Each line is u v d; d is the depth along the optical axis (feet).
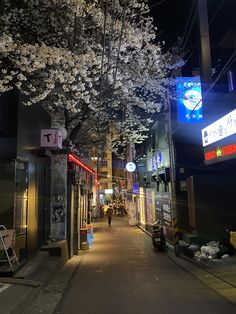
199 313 22.99
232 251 46.14
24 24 41.75
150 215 90.33
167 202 68.08
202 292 29.25
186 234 59.11
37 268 35.65
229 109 46.21
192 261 45.57
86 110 61.57
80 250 59.57
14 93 34.65
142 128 76.74
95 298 27.53
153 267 43.04
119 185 248.93
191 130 66.44
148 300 26.71
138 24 45.50
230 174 61.62
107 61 43.75
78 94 44.14
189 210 59.47
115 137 82.79
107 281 34.47
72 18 41.24
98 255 54.24
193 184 54.65
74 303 26.05
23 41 38.68
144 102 60.90
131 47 47.88
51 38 43.19
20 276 30.17
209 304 25.27
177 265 44.45
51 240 47.57
